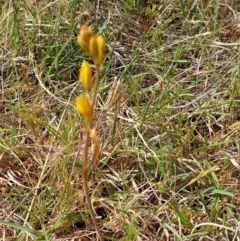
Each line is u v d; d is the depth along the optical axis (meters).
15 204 1.00
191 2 1.48
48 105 1.21
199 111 1.13
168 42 1.36
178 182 1.00
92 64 1.33
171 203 0.91
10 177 1.04
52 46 1.31
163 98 1.16
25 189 1.02
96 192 0.98
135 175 1.02
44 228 0.90
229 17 1.44
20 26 1.40
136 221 0.93
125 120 1.13
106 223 0.94
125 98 1.18
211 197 0.98
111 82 1.24
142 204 0.98
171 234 0.92
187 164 1.02
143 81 1.28
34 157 1.07
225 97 1.18
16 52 1.34
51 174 1.02
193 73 1.26
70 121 1.09
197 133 1.12
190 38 1.36
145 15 1.47
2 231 0.95
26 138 1.13
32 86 1.27
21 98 1.22
